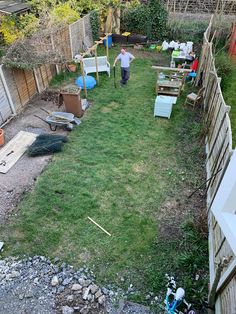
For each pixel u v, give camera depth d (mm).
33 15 12352
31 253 5168
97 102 10000
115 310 4301
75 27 12484
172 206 6105
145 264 4961
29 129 8680
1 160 7426
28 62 8695
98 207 6086
